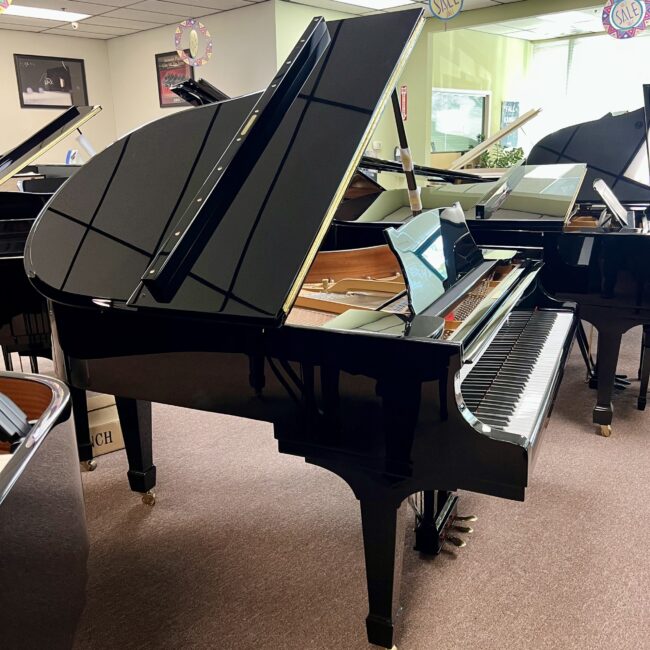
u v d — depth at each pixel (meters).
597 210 3.69
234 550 2.10
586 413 3.09
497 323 1.72
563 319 2.36
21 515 0.99
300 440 1.57
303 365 1.50
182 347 1.69
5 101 8.66
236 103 2.12
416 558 2.03
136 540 2.16
